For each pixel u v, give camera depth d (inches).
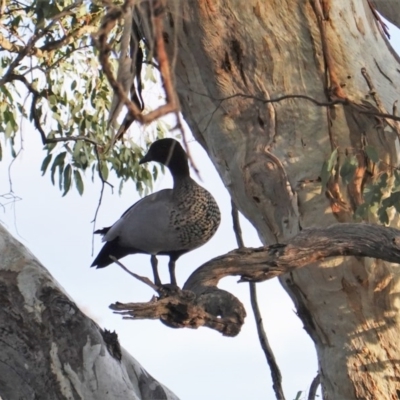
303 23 351.3
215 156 365.4
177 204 369.1
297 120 350.0
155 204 371.6
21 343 303.9
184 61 358.6
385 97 351.9
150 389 336.8
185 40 353.7
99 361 303.0
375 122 345.1
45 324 305.1
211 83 356.8
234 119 355.6
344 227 287.6
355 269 340.8
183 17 348.8
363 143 345.4
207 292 271.3
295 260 284.4
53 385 299.9
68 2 435.8
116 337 318.0
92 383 300.5
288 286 357.1
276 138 351.3
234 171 357.4
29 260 317.1
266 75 352.8
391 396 346.0
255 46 351.6
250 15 350.9
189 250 383.9
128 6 219.0
